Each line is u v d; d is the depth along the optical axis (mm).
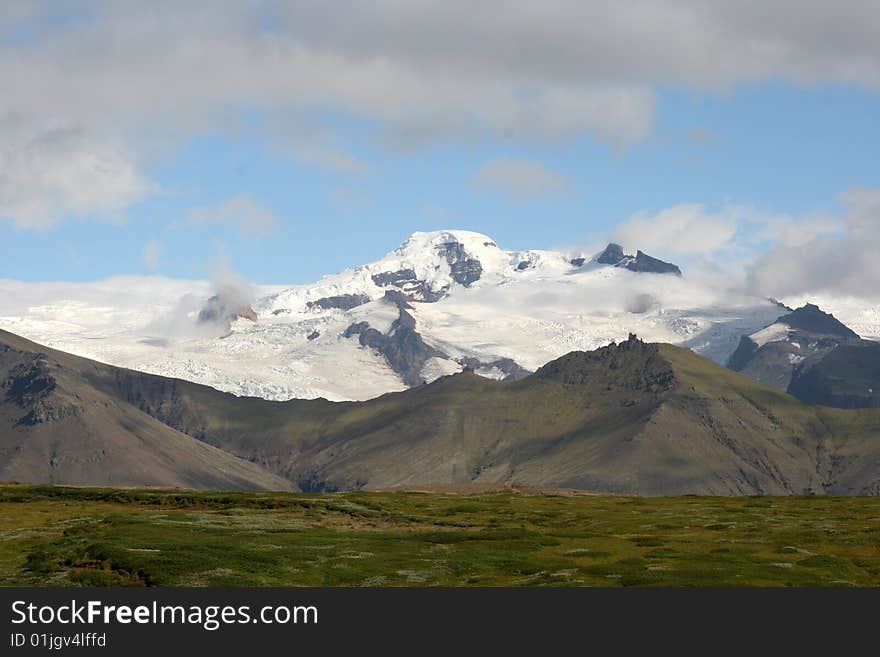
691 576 128875
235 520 176375
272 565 137500
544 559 143125
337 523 181625
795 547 149625
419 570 136375
